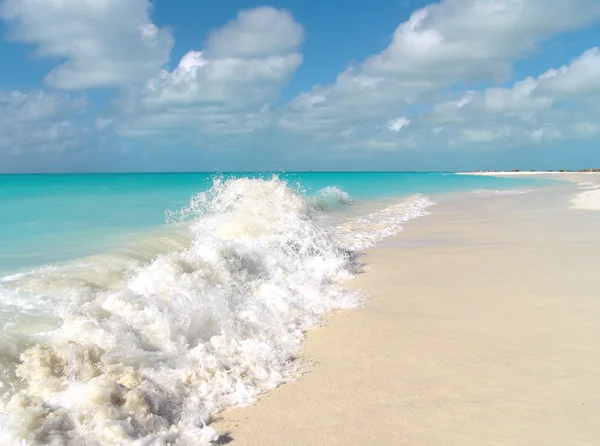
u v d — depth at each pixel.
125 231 11.31
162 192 26.08
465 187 40.91
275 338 5.16
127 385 3.74
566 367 4.25
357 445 3.21
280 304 6.11
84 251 8.62
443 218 16.50
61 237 10.21
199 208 14.55
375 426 3.43
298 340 5.15
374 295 6.91
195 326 4.97
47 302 5.75
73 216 14.23
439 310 6.08
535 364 4.34
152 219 13.91
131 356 4.17
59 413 3.16
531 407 3.59
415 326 5.53
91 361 3.99
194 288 5.83
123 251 8.59
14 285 6.27
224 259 6.95
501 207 20.53
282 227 9.62
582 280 7.23
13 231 10.92
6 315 5.21
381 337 5.21
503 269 8.15
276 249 8.61
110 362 4.04
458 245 10.76
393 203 23.14
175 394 3.79
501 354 4.60
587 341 4.85
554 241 10.78
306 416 3.62
